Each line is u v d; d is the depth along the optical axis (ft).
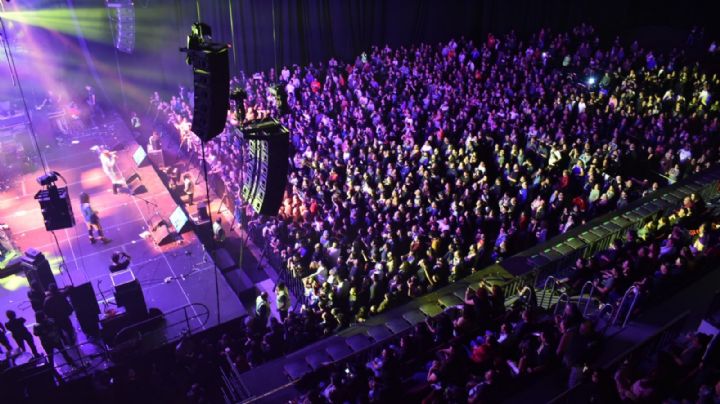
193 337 48.91
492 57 100.07
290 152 73.67
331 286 48.34
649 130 65.77
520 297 39.09
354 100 86.28
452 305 40.55
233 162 70.49
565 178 56.59
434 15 110.11
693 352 29.45
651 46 102.32
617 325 34.58
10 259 57.41
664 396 28.25
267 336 42.75
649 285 35.09
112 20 87.76
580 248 44.16
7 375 42.11
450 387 28.86
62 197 44.93
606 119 69.72
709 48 92.84
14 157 74.84
